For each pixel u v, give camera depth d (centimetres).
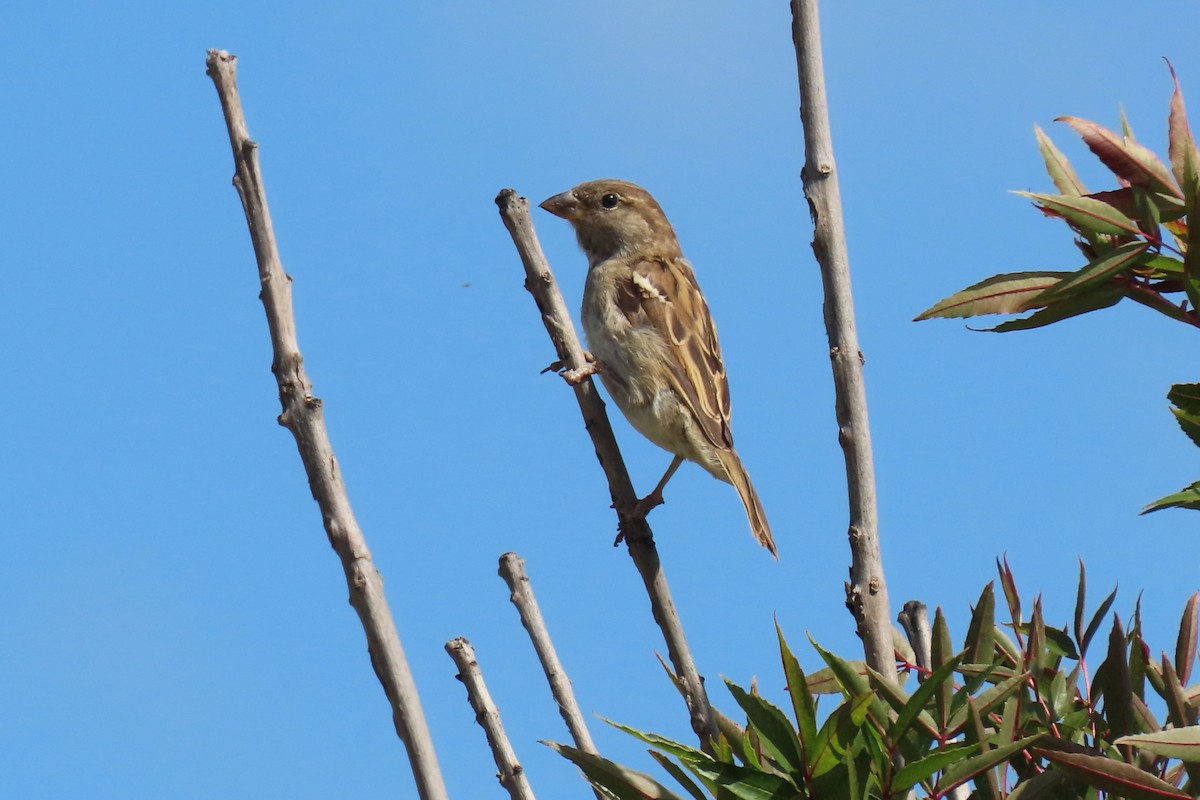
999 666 646
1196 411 633
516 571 687
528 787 620
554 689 661
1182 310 637
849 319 636
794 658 559
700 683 647
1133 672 641
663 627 736
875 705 569
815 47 654
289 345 501
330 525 496
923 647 691
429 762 481
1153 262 633
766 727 568
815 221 643
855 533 619
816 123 649
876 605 610
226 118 521
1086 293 643
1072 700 652
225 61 525
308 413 498
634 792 571
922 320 648
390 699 489
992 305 636
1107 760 575
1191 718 606
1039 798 596
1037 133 671
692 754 573
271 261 507
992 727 644
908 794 563
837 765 559
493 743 626
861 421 626
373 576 493
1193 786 584
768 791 569
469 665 640
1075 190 663
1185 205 613
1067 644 667
